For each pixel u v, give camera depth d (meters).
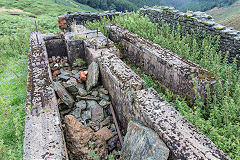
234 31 5.86
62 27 9.95
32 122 3.33
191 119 3.67
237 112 3.92
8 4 26.86
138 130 3.19
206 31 6.66
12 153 3.32
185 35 7.65
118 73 4.52
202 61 5.41
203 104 4.08
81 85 5.61
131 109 3.79
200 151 2.57
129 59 7.00
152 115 3.20
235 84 4.70
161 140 2.87
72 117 3.70
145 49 5.75
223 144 3.23
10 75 6.38
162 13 9.07
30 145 2.91
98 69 5.39
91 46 6.38
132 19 8.91
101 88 5.29
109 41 6.79
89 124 4.43
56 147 2.89
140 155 2.91
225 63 5.39
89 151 3.42
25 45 8.63
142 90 3.86
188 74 4.30
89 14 10.50
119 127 4.58
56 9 29.20
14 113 4.52
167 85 5.09
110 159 3.55
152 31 7.61
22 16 20.05
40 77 4.73
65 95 4.75
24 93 5.23
